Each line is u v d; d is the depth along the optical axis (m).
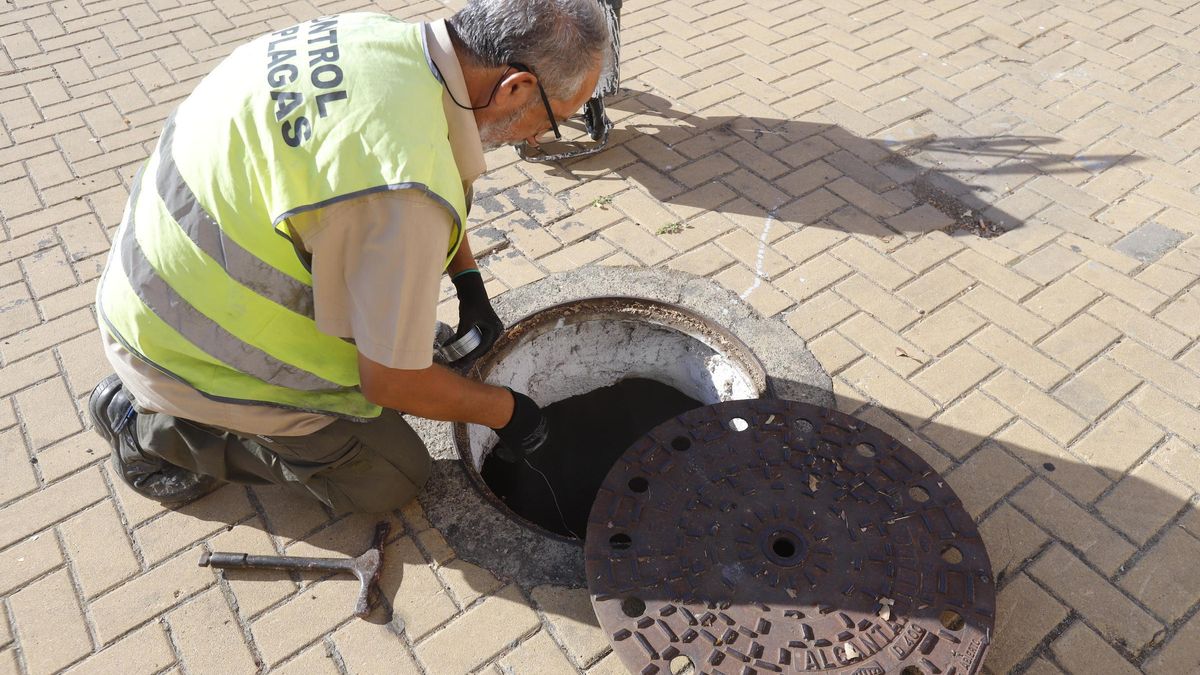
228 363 1.92
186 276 1.81
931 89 4.26
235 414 2.01
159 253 1.81
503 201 3.61
